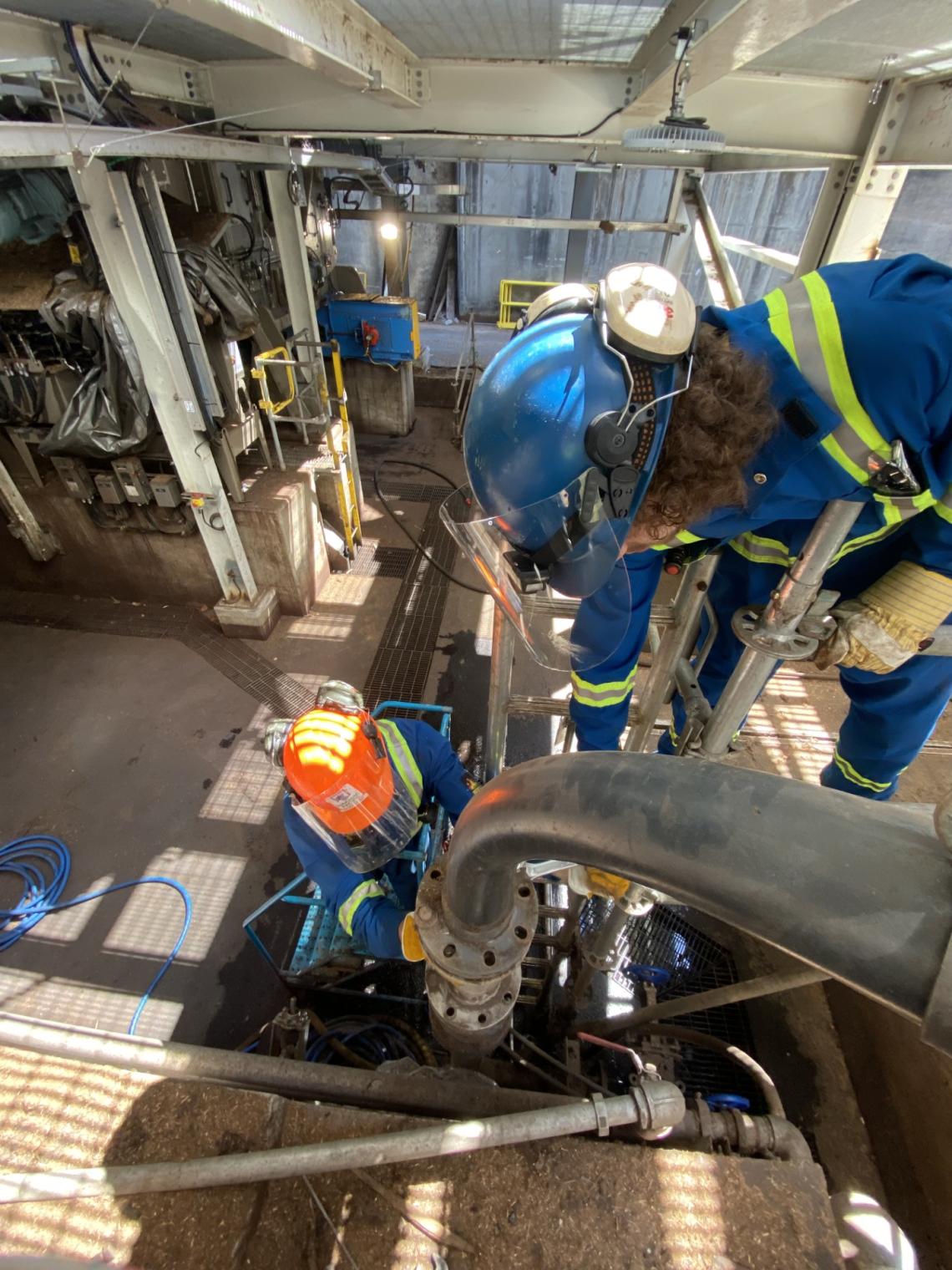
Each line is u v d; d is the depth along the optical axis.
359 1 1.86
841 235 2.58
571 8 1.89
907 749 1.30
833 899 0.31
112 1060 0.98
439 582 4.73
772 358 0.77
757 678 1.03
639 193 8.79
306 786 1.61
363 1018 2.11
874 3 1.33
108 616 4.31
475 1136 0.79
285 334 4.62
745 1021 2.19
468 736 3.50
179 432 3.23
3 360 3.37
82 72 2.27
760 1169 0.85
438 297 10.20
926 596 0.87
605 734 1.27
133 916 2.70
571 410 0.72
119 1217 0.80
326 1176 0.83
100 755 3.37
